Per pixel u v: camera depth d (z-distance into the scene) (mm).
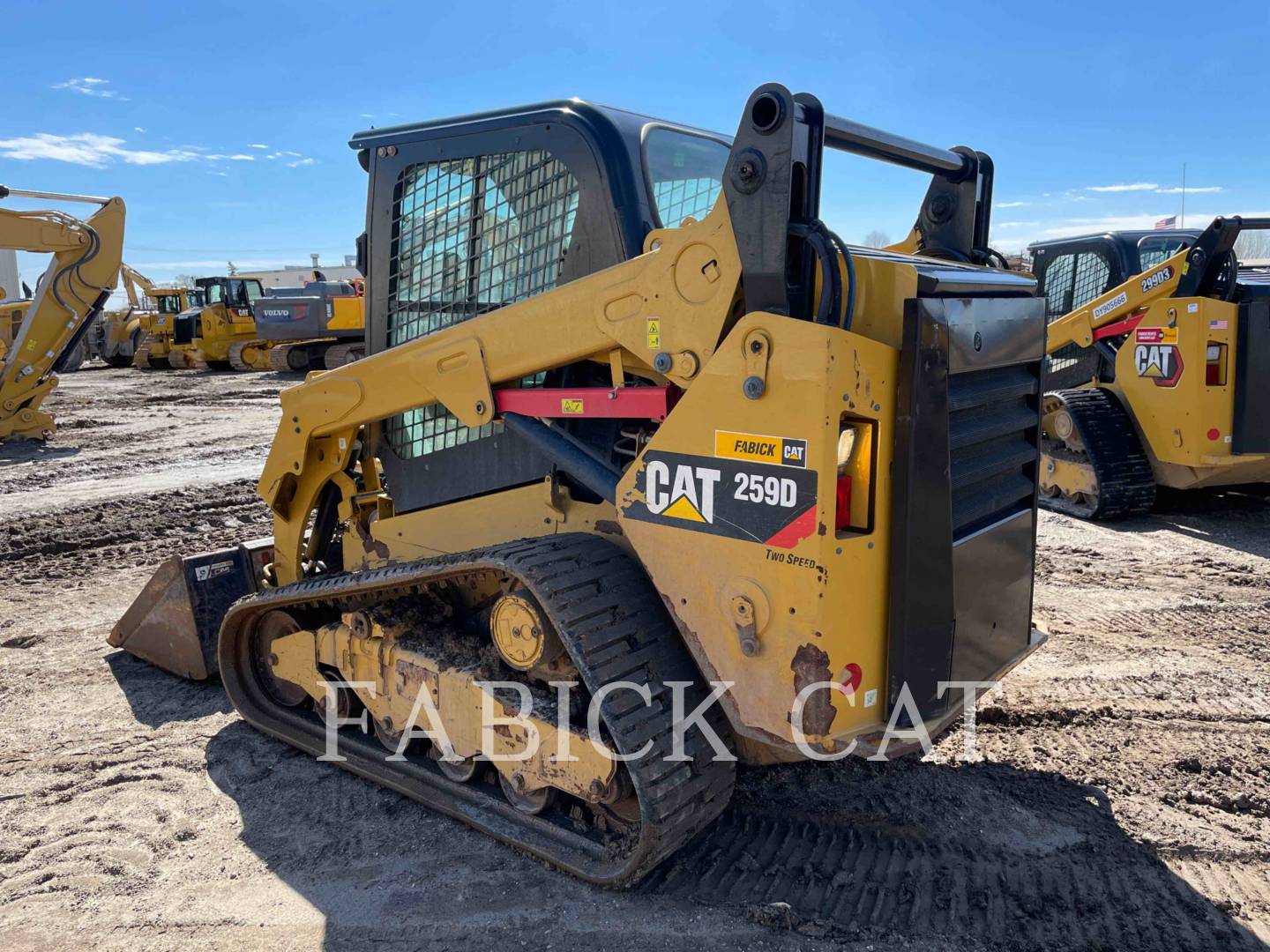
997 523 3047
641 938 2664
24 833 3311
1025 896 2807
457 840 3205
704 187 3475
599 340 2861
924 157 3232
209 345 26031
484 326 3170
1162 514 7660
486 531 3451
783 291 2438
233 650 4184
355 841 3219
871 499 2512
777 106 2381
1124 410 7461
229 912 2840
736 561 2547
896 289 2551
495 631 2988
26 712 4328
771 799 3385
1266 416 6539
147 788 3607
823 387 2332
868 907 2773
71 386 22609
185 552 7312
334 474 3988
